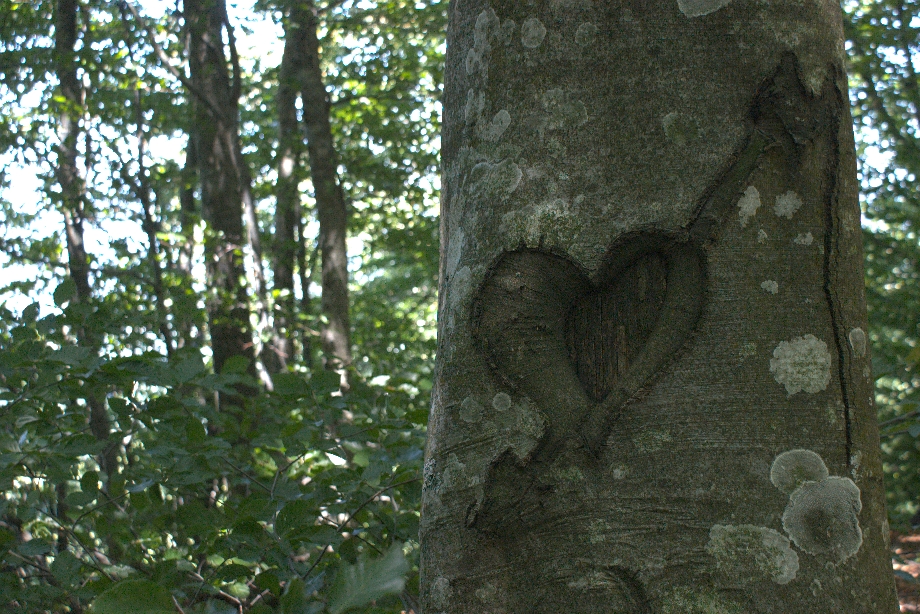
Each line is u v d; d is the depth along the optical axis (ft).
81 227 30.01
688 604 4.71
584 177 5.32
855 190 5.59
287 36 41.16
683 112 5.28
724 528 4.79
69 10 31.96
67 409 10.78
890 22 38.42
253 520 8.34
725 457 4.88
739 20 5.39
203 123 35.19
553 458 5.10
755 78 5.34
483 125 5.69
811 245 5.23
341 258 38.78
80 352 9.61
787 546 4.78
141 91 36.70
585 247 5.24
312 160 39.70
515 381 5.28
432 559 5.38
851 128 5.73
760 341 5.03
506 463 5.16
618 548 4.85
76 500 9.61
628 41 5.39
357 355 45.47
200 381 10.19
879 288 37.83
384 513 9.50
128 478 10.44
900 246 37.17
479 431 5.31
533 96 5.51
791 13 5.48
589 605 4.83
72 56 30.50
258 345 34.22
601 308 5.32
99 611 2.80
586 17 5.48
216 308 32.07
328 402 10.63
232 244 34.73
